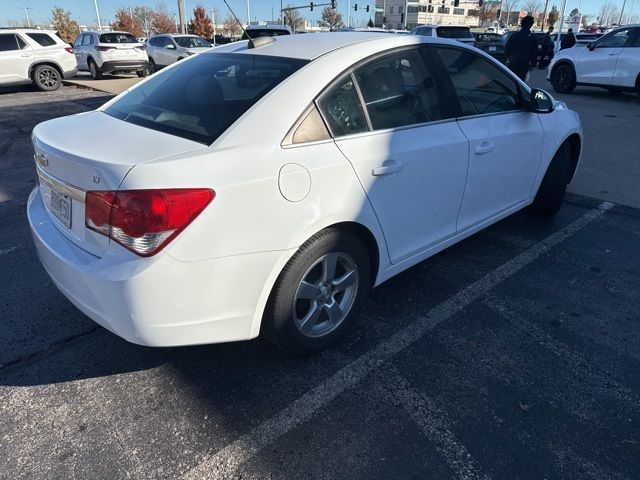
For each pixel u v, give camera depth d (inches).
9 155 271.0
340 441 87.4
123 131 94.5
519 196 156.6
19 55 519.5
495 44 825.5
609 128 340.8
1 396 96.8
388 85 109.7
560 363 107.7
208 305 84.0
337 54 103.8
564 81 517.0
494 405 95.9
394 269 117.2
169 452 85.0
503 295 133.4
